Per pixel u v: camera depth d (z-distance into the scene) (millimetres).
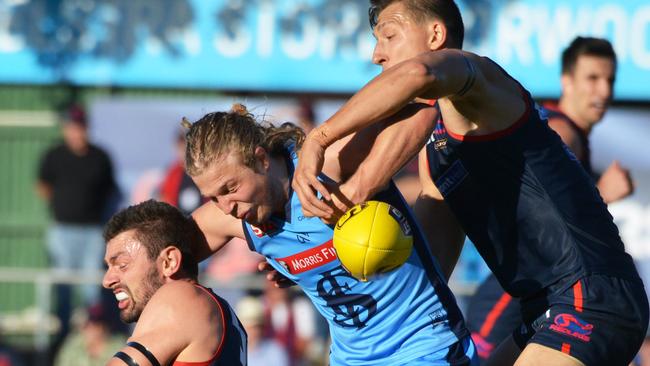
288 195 13594
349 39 38188
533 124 14102
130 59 39406
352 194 12820
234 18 38750
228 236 15430
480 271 30188
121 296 15180
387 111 12195
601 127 34719
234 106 13812
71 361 30062
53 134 40250
